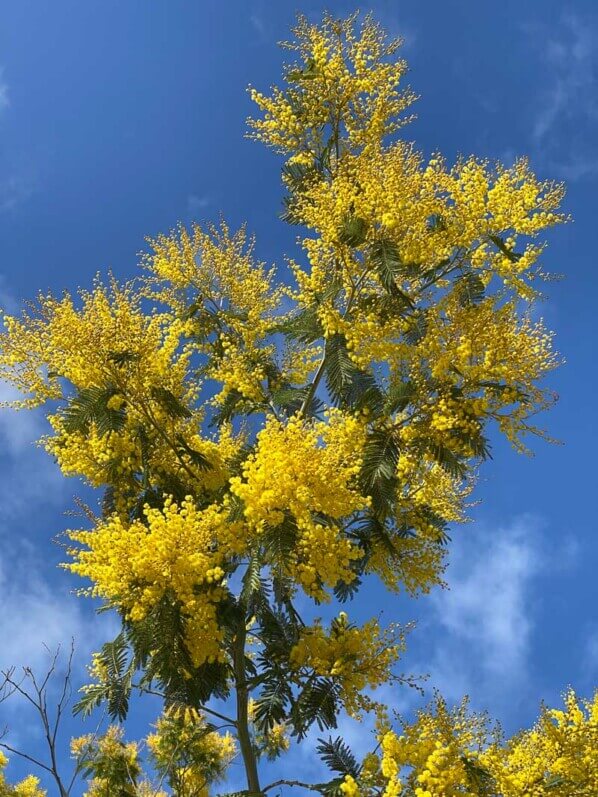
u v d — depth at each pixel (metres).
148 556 5.33
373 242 6.43
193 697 5.99
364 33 7.27
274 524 5.36
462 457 6.57
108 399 6.30
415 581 7.11
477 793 5.52
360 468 6.02
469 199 6.38
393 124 7.35
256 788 6.30
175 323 7.07
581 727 6.25
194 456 6.66
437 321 6.21
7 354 6.40
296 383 7.99
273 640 6.37
